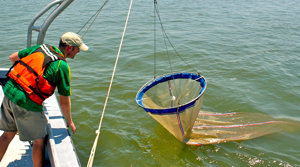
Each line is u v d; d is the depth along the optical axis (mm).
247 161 4164
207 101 5969
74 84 6742
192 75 4859
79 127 5008
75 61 8398
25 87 2477
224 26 12922
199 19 14438
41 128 2699
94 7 18438
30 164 3096
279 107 5812
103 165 4094
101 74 7398
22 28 12422
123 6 18828
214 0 21594
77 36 2762
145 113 5496
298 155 4324
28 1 21062
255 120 5266
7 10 17000
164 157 4258
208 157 4242
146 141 4641
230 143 4559
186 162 4148
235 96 6191
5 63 8172
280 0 21875
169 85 4938
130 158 4242
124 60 8445
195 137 4648
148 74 7457
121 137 4734
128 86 6680
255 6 18922
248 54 9008
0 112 2887
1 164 3070
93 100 5980
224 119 5293
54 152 2688
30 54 2578
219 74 7410
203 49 9484
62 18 14633
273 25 13133
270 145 4543
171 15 15406
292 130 4969
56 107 3729
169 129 4387
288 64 8117
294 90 6523
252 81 6988
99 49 9445
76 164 2742
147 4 19625
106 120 5234
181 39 10672
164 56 8820
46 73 2525
